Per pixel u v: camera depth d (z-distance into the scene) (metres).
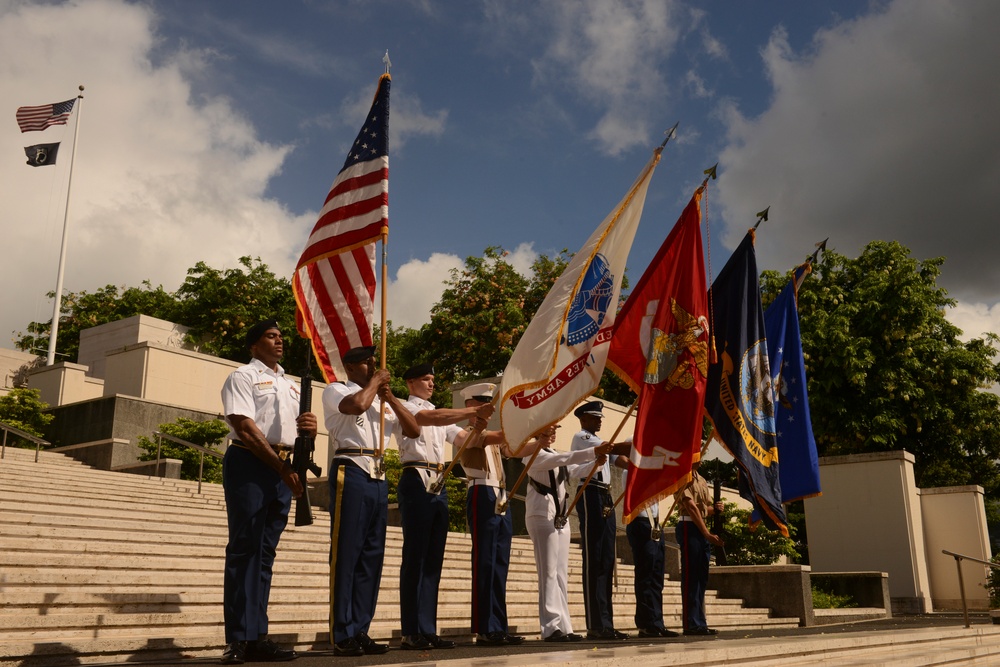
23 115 29.52
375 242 7.13
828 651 7.24
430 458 7.23
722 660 5.82
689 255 8.38
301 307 7.32
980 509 20.31
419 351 31.50
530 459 7.96
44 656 5.41
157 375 23.23
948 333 26.69
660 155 8.02
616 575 13.67
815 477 10.94
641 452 7.93
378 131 7.45
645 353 8.35
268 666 5.29
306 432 5.92
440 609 8.99
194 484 16.47
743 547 18.19
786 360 11.44
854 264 27.47
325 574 9.41
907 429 26.67
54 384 24.98
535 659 4.91
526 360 7.55
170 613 7.08
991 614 14.59
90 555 8.45
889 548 19.44
